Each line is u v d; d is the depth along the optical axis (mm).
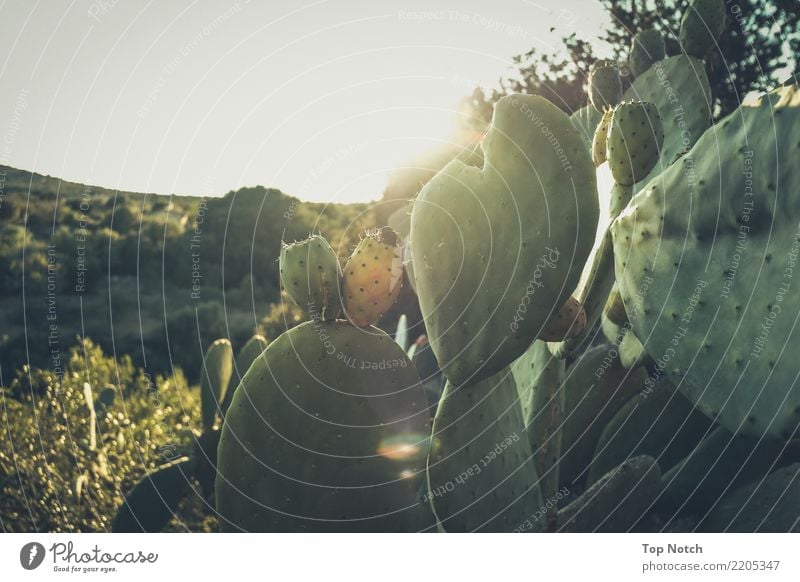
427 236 1954
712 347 2104
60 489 2936
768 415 1996
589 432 2627
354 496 1914
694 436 2494
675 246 2150
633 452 2506
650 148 2180
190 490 2418
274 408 1873
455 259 1903
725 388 2088
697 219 2117
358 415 1881
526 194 1829
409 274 2262
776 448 2248
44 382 3740
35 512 2881
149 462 3166
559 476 2656
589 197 1793
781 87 2070
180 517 2568
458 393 1920
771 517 2117
